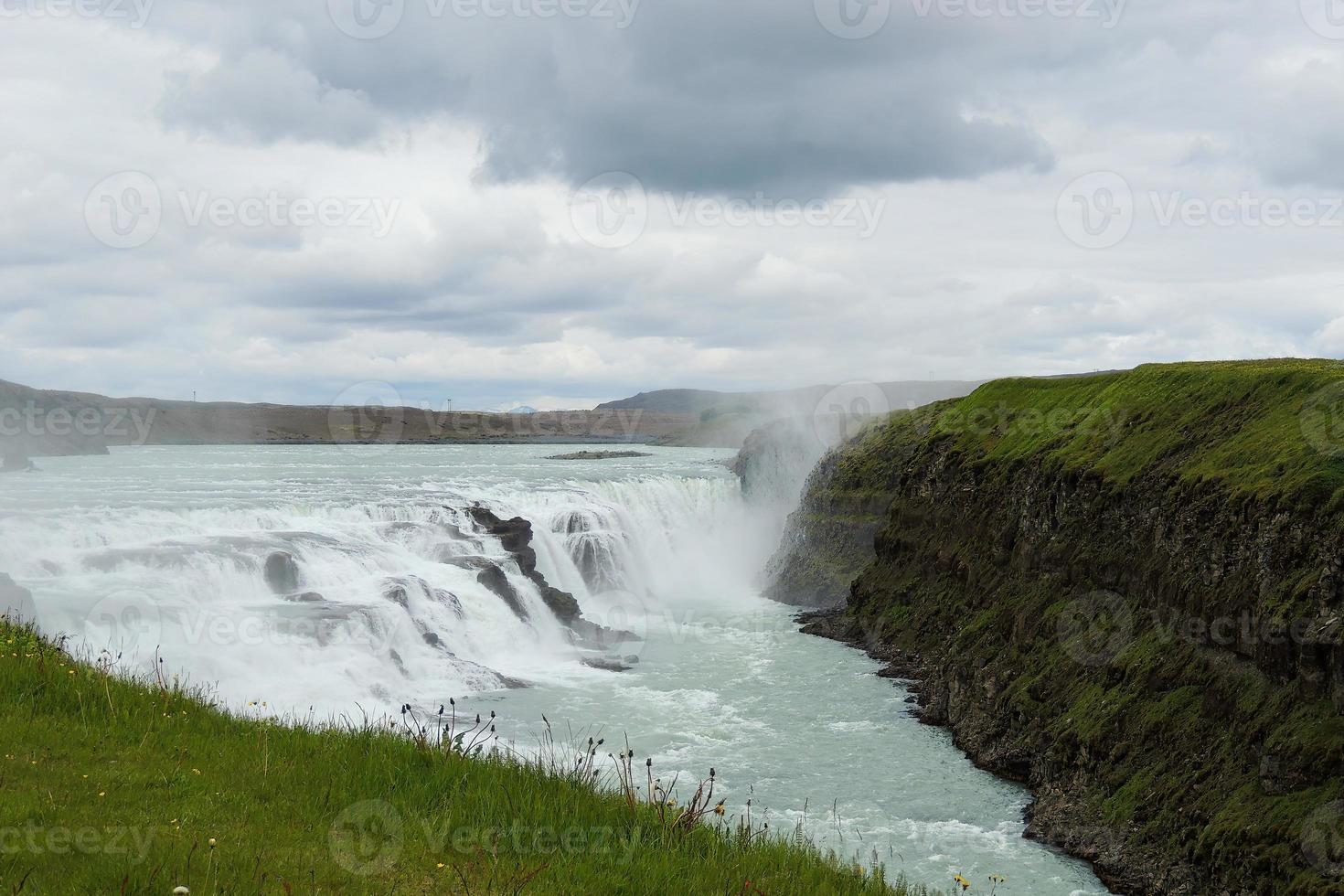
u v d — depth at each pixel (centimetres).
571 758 2641
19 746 1208
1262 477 2469
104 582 3300
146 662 2772
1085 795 2417
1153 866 2103
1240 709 2188
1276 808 1938
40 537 3644
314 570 3766
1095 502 3197
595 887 1038
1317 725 1966
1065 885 2109
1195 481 2720
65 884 850
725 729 3116
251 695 2870
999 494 3944
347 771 1316
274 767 1291
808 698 3472
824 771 2769
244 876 916
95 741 1273
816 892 1178
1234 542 2436
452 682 3419
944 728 3178
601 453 13775
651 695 3469
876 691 3562
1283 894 1820
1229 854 1956
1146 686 2506
